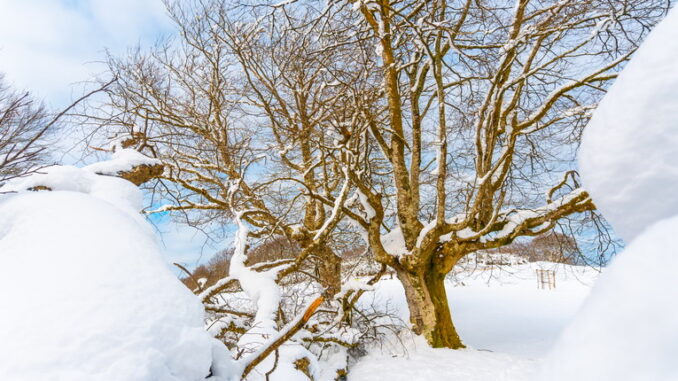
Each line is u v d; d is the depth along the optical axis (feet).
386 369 26.61
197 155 32.24
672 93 2.68
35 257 7.49
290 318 26.81
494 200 34.60
